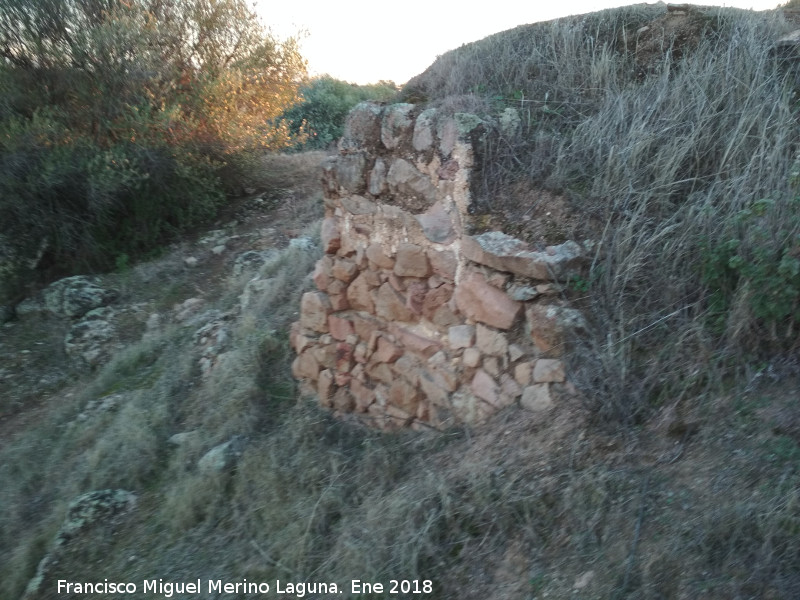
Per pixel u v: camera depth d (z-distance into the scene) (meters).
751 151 3.67
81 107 9.04
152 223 9.20
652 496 2.78
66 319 7.75
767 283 2.99
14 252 8.54
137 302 7.75
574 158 3.98
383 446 4.17
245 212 9.69
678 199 3.72
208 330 6.29
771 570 2.33
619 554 2.64
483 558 2.98
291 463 4.24
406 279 4.23
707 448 2.86
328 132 14.39
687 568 2.47
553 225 3.67
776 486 2.56
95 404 5.89
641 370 3.22
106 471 4.80
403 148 4.19
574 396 3.31
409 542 3.13
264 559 3.61
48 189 8.57
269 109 10.86
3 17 8.95
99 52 8.76
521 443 3.34
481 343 3.76
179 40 9.88
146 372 6.23
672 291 3.35
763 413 2.86
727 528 2.51
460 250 3.85
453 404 3.97
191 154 9.32
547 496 3.01
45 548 4.34
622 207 3.67
